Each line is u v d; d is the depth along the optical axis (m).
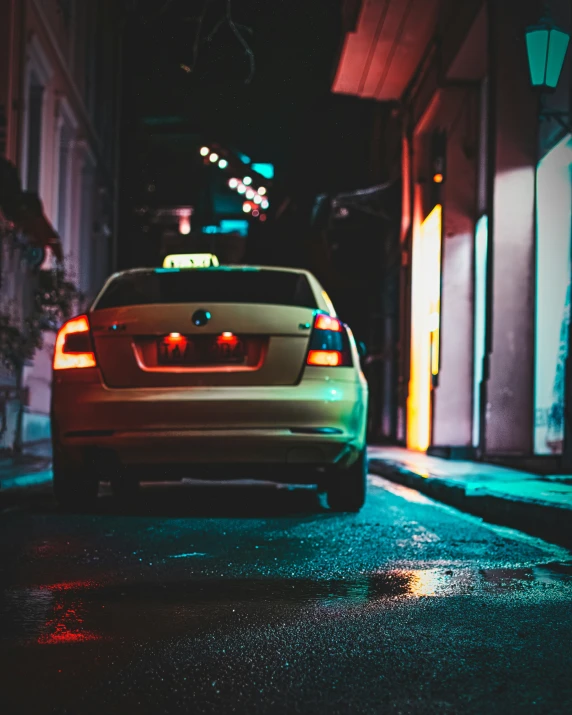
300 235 31.75
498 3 12.30
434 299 17.06
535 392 12.17
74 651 3.21
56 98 19.70
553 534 6.04
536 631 3.48
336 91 19.81
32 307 16.39
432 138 18.25
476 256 15.44
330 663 3.06
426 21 16.59
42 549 5.45
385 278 25.61
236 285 7.39
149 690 2.78
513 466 11.50
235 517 7.05
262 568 4.84
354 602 4.00
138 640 3.36
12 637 3.40
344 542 5.81
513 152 12.20
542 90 10.45
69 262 20.84
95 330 7.06
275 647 3.26
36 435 17.56
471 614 3.77
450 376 15.72
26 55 16.34
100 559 5.11
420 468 11.33
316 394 6.89
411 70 18.64
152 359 6.95
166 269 7.44
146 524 6.58
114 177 28.98
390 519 7.09
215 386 6.88
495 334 12.16
